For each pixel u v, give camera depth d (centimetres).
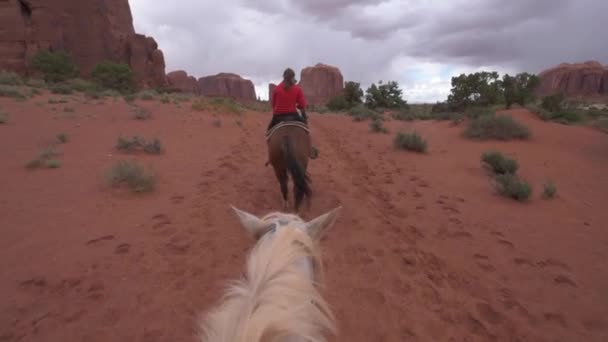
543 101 2275
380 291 431
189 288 423
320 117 2797
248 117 2177
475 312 407
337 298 413
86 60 5050
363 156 1212
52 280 425
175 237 539
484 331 377
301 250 130
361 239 565
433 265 502
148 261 475
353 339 351
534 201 782
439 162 1138
